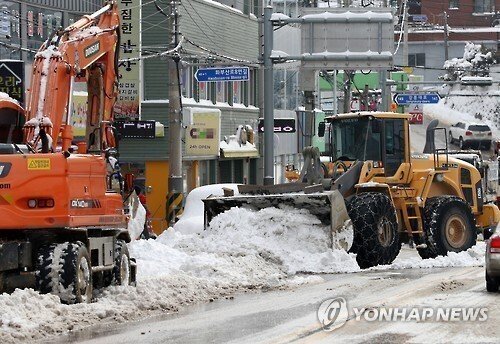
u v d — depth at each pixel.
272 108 95.00
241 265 63.97
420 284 55.34
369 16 94.81
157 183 108.62
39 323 39.97
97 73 54.34
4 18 86.31
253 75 136.75
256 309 45.66
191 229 80.00
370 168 76.00
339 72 187.88
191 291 51.81
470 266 70.12
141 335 38.12
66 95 50.03
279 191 71.25
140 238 76.44
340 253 67.88
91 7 99.25
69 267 44.59
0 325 38.97
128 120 101.25
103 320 42.50
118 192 52.34
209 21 118.94
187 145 112.56
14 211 44.78
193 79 115.75
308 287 55.59
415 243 79.31
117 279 51.66
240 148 127.69
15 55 87.75
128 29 101.12
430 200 78.88
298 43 155.25
